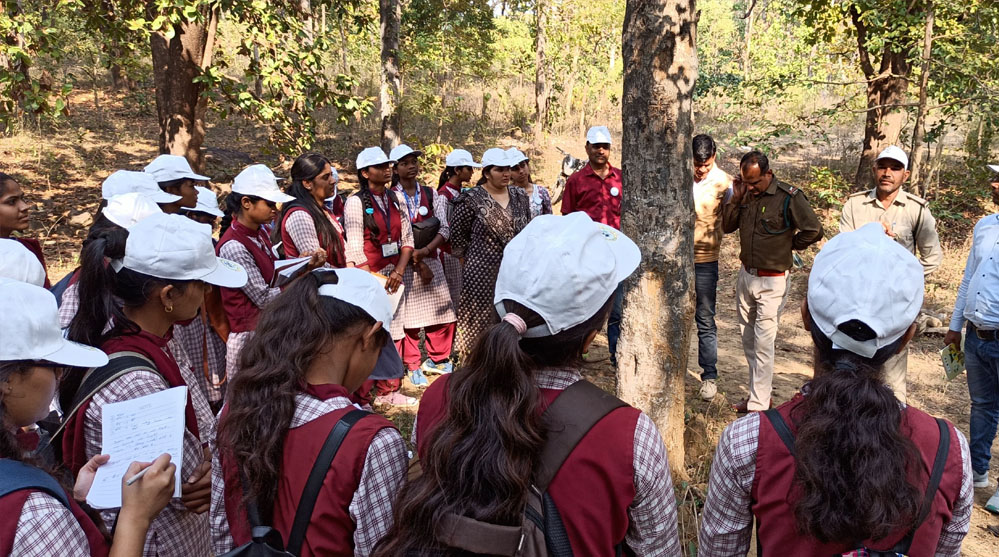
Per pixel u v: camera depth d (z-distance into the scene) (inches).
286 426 71.5
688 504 155.3
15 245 103.9
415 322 232.1
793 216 191.6
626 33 147.6
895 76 402.3
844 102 409.7
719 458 71.4
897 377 171.3
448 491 61.7
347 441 70.2
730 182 214.7
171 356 91.0
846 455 60.7
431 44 682.2
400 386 229.5
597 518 62.1
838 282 66.7
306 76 334.3
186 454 86.1
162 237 88.7
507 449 60.7
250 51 332.2
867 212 188.1
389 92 491.2
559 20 789.9
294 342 73.6
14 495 56.5
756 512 68.3
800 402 67.4
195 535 90.6
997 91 371.2
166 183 159.2
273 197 148.9
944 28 382.0
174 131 378.0
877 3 390.0
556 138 754.2
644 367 156.3
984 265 161.0
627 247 76.1
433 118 688.4
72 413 81.4
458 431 63.2
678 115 146.4
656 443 65.3
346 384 79.4
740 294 206.5
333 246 182.1
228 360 147.3
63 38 573.0
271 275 151.6
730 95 468.8
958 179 491.5
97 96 709.3
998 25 372.2
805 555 65.1
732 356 274.2
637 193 151.3
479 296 223.1
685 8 142.4
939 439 65.0
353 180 527.2
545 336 66.0
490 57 746.2
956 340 171.8
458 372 66.7
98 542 63.7
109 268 87.2
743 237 201.2
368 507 70.1
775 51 784.3
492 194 224.7
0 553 54.6
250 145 601.0
